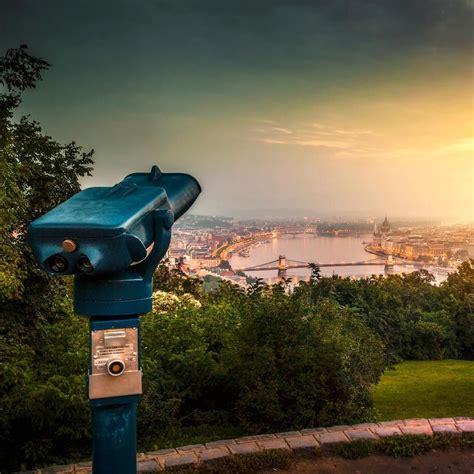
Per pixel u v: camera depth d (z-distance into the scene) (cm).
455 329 2623
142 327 603
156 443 439
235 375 507
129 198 207
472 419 400
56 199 905
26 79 861
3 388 419
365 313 2283
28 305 740
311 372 463
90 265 185
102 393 198
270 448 348
